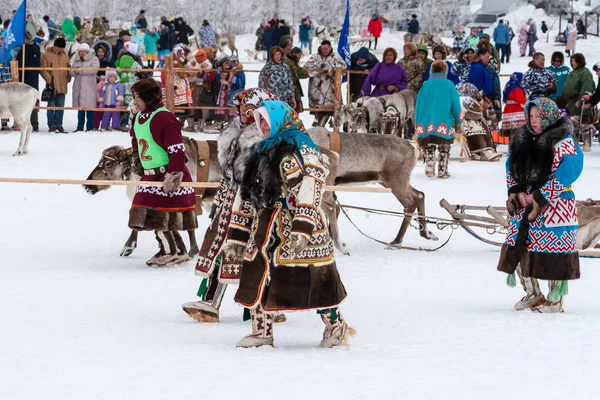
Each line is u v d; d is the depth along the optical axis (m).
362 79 34.12
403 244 17.53
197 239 17.31
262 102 9.30
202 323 10.89
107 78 33.47
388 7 95.38
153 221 14.50
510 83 30.47
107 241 17.39
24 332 10.20
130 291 12.87
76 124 36.28
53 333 10.16
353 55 34.38
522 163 11.45
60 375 8.34
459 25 71.44
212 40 64.25
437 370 8.54
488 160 28.50
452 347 9.55
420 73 31.50
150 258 15.77
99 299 12.27
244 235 9.39
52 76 33.06
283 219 9.24
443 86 24.48
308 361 8.86
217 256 10.91
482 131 28.58
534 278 11.56
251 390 7.80
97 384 8.02
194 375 8.31
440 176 24.75
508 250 11.56
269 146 9.16
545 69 30.61
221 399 7.55
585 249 15.13
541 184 11.34
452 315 11.30
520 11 95.81
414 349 9.45
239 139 10.55
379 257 16.08
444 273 14.52
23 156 27.86
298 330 10.61
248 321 11.05
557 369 8.62
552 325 10.66
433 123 24.52
